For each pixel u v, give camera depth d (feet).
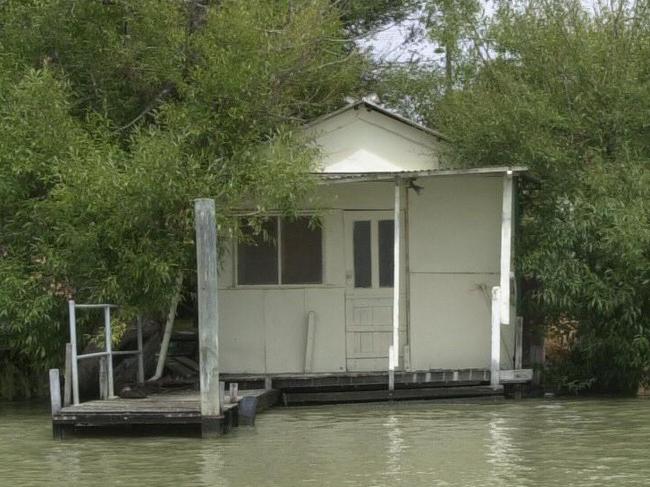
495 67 63.41
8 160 52.70
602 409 52.75
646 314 57.00
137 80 60.64
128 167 51.42
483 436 44.62
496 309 55.42
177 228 53.21
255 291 59.98
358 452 41.16
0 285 52.34
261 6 58.08
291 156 53.98
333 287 59.88
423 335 59.62
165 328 57.67
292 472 37.24
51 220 52.95
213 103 55.77
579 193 57.72
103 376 50.93
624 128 59.36
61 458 41.11
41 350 54.70
